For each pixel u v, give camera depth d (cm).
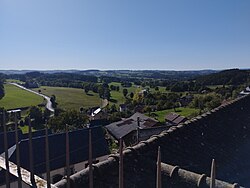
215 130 771
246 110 937
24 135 3591
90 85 15325
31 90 14500
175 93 11294
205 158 650
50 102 10356
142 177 524
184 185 477
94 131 4050
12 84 17075
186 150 659
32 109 6481
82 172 491
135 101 10288
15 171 405
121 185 303
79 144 3678
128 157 561
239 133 795
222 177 608
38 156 3033
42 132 4541
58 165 3103
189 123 760
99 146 3816
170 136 677
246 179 629
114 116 7438
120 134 5138
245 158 696
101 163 523
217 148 702
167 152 624
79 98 12238
